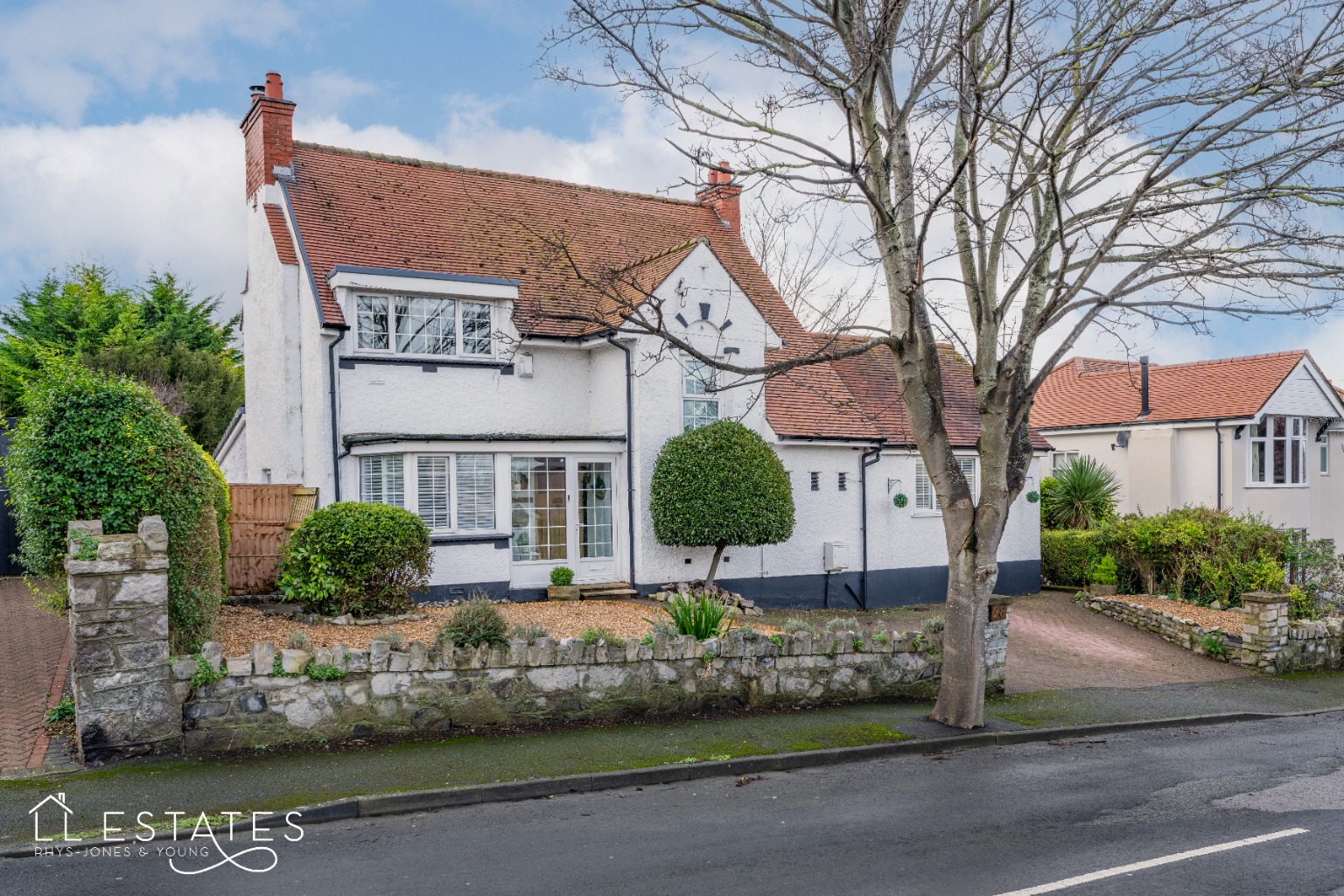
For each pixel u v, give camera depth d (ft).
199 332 119.96
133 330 114.83
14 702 34.60
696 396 63.16
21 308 113.50
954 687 39.52
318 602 45.62
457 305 59.98
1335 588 68.90
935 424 39.06
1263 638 57.00
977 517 38.99
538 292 63.98
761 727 37.60
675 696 39.04
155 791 27.43
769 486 59.47
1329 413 96.68
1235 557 66.64
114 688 29.81
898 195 38.63
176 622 33.27
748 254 78.07
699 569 63.16
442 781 29.12
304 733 32.42
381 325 57.62
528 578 59.16
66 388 32.04
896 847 25.17
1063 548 80.64
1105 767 34.55
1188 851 25.34
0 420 57.47
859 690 43.34
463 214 66.69
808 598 67.72
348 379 56.29
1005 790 31.09
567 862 23.65
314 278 56.39
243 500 53.52
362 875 22.57
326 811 26.71
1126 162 39.34
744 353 64.69
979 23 35.50
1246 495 91.56
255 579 53.52
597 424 64.28
